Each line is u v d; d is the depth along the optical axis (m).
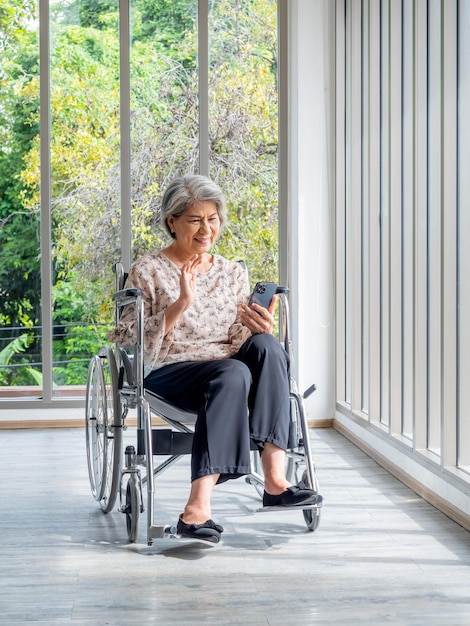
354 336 4.23
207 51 4.71
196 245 2.86
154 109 4.73
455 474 2.84
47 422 4.68
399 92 3.59
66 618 2.04
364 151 4.10
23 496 3.23
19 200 4.70
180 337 2.83
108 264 4.73
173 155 4.74
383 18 3.88
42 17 4.60
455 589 2.22
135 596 2.18
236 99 4.75
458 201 2.91
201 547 2.59
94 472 3.15
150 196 4.74
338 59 4.51
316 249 4.62
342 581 2.28
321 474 3.55
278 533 2.73
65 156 4.69
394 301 3.60
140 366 2.61
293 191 4.68
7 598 2.17
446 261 2.92
